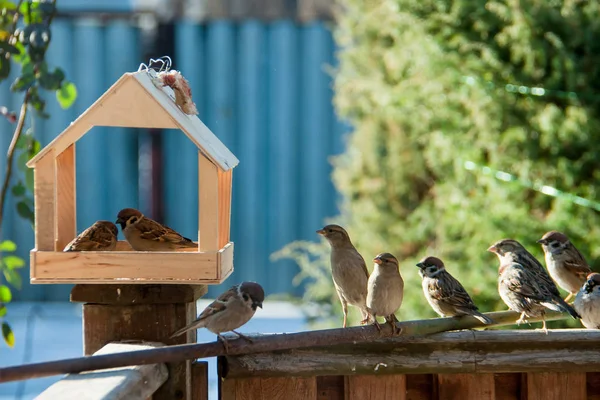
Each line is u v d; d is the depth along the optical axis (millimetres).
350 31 15320
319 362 6109
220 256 6238
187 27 18234
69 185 7027
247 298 6605
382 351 6188
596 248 11617
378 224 14820
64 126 17859
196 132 6523
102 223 6996
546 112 11906
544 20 12188
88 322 6289
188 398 6113
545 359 6238
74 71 18016
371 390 6227
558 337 6242
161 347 5641
